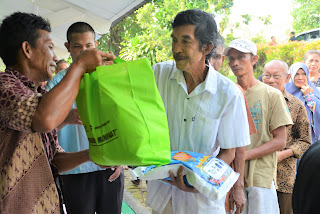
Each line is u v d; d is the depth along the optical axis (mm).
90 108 1402
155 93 1387
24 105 1257
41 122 1245
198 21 1803
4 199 1373
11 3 4875
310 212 773
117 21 5270
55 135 1702
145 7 10328
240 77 2695
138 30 11453
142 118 1342
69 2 4602
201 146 1976
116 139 1345
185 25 1811
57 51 6719
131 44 9898
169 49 9570
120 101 1337
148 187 2152
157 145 1380
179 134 1991
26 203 1415
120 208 2934
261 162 2551
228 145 1962
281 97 2617
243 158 2150
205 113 1927
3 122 1319
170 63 2113
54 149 1690
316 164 777
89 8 4727
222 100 1917
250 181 2498
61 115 1282
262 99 2615
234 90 1922
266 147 2504
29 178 1430
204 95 1927
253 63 2727
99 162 1445
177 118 1983
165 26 10188
